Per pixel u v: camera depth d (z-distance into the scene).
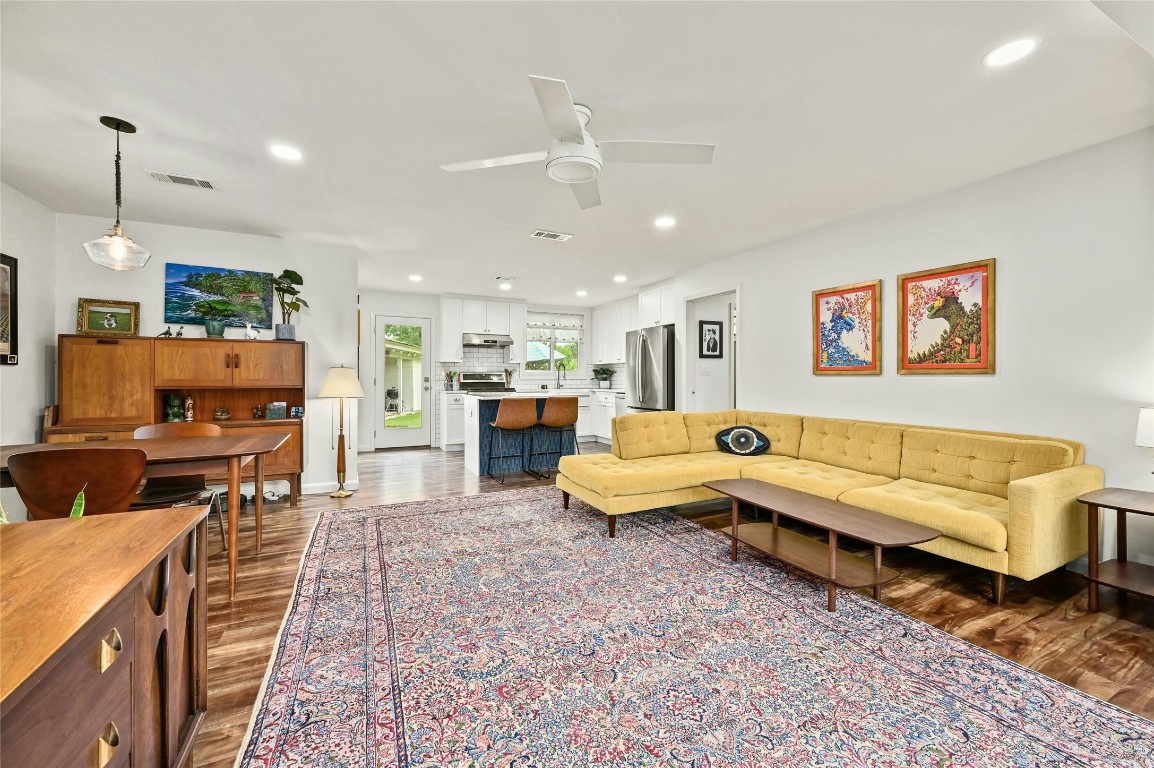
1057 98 2.25
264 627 2.20
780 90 2.18
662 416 4.52
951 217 3.40
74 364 3.60
